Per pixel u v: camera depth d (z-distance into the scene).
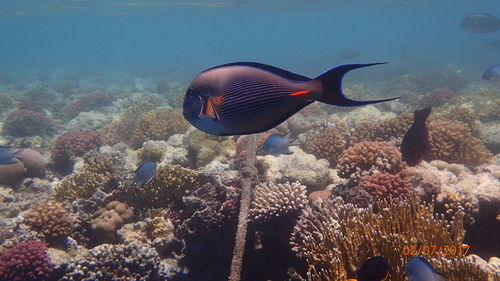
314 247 3.79
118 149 10.88
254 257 5.11
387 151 5.68
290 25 114.12
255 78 1.53
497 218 4.33
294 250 4.17
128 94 26.22
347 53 29.75
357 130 8.88
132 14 60.72
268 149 5.71
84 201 6.27
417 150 4.20
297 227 4.31
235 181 5.95
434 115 10.93
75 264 4.71
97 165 7.79
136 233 5.58
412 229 3.34
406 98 19.59
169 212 6.01
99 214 5.93
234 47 123.38
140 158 9.33
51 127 15.59
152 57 93.00
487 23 17.69
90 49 161.62
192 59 77.94
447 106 15.74
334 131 8.58
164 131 11.55
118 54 115.44
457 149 7.36
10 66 64.12
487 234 4.45
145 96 23.77
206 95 1.64
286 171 5.93
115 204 6.03
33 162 9.16
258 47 120.88
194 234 5.22
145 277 4.77
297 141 9.88
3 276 4.55
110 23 87.12
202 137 9.09
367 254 3.29
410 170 5.11
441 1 54.56
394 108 16.52
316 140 8.61
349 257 3.30
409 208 3.52
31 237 5.28
